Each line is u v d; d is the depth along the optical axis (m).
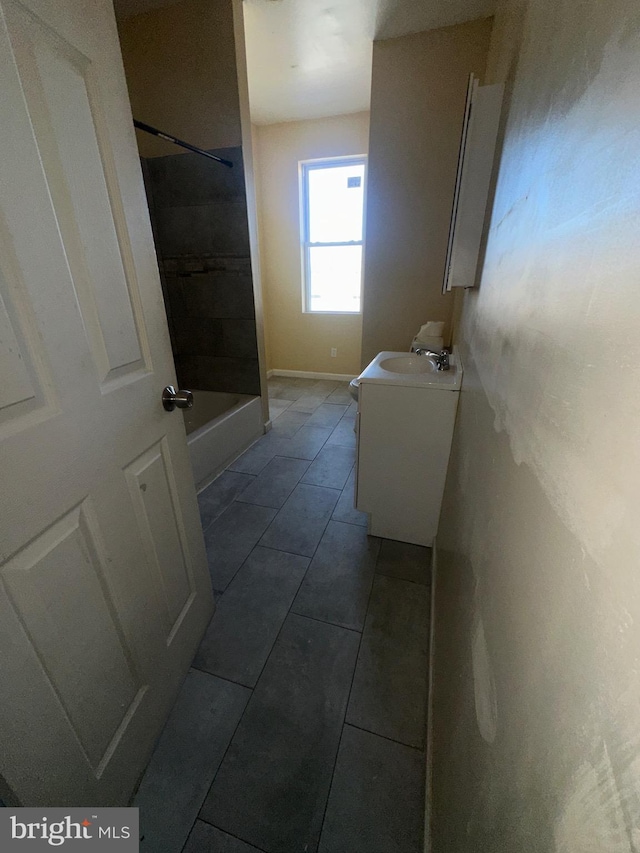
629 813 0.20
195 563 1.21
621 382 0.25
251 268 2.47
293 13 1.96
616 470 0.24
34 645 0.60
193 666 1.20
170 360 0.99
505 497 0.54
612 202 0.29
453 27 2.01
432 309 2.52
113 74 0.75
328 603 1.44
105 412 0.76
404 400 1.51
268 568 1.61
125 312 0.81
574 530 0.31
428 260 2.43
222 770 0.95
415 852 0.81
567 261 0.39
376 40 2.15
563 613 0.31
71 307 0.66
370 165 2.33
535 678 0.36
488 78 1.67
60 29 0.62
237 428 2.55
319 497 2.13
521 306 0.57
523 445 0.48
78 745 0.71
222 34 1.92
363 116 3.37
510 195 0.78
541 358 0.44
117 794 0.83
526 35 0.81
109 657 0.80
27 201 0.57
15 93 0.54
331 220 3.90
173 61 2.05
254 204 2.38
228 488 2.22
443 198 2.28
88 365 0.71
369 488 1.71
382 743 1.01
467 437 1.06
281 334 4.46
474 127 1.14
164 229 2.52
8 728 0.56
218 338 2.75
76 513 0.69
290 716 1.07
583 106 0.38
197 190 2.35
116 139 0.76
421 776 0.94
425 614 1.39
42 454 0.61
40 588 0.61
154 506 0.96
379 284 2.57
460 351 1.74
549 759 0.31
